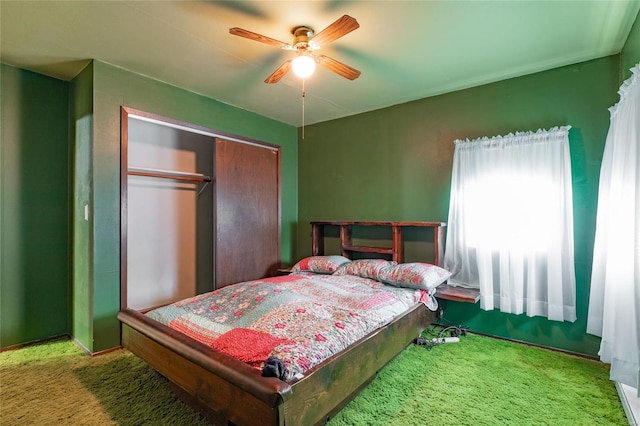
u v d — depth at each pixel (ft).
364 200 13.14
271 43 6.89
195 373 5.31
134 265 11.39
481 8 6.53
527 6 6.46
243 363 4.75
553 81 9.20
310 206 14.89
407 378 7.39
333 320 6.39
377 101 11.94
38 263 9.58
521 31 7.34
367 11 6.64
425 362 8.21
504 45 7.97
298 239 15.29
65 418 6.00
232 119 12.33
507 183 9.48
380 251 11.89
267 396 4.08
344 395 5.50
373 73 9.57
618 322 6.49
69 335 9.97
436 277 9.50
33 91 9.52
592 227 8.62
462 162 10.43
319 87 10.64
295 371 4.65
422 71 9.42
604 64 8.50
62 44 7.99
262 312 6.66
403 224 11.37
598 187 8.54
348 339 5.87
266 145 13.70
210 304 7.34
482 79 9.98
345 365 5.54
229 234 12.21
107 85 9.03
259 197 13.38
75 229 9.70
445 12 6.65
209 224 13.70
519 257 9.21
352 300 7.75
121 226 9.30
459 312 10.66
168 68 9.30
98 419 5.98
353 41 7.80
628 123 6.40
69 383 7.25
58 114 9.98
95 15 6.79
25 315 9.36
